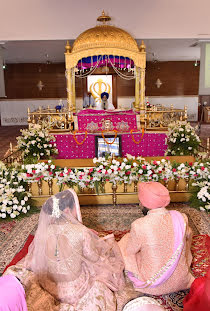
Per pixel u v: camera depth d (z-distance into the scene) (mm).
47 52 12125
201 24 8734
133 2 8602
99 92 13219
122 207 4398
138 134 6645
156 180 4344
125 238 2748
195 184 4336
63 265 2133
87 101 13641
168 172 4258
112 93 13305
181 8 8648
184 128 6422
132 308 2104
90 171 4199
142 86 6957
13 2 8477
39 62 15234
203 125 14391
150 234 2244
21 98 15664
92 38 6633
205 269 2869
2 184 4129
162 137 6672
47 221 2145
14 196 4141
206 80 8805
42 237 2141
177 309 2361
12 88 15539
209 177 4246
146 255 2309
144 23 8750
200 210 4270
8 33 8656
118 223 3904
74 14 8625
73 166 4730
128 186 4453
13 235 3648
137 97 7492
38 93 15617
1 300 1548
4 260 3123
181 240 2242
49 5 8547
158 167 4297
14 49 11164
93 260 2277
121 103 14891
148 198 2287
